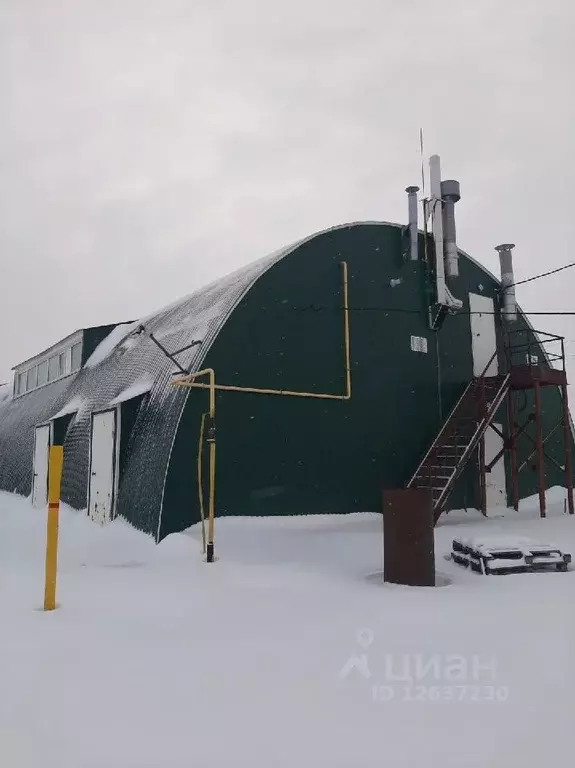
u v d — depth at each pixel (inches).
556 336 715.4
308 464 570.9
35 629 245.0
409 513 336.8
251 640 229.0
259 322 563.5
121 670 197.5
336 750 144.8
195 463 507.5
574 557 420.2
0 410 1350.9
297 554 439.8
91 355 948.0
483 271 764.6
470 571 372.8
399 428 642.2
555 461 770.8
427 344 685.3
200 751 144.3
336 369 606.5
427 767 136.9
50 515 284.7
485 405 654.5
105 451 630.5
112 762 139.3
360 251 649.0
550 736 151.6
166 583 340.2
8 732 154.5
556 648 218.2
